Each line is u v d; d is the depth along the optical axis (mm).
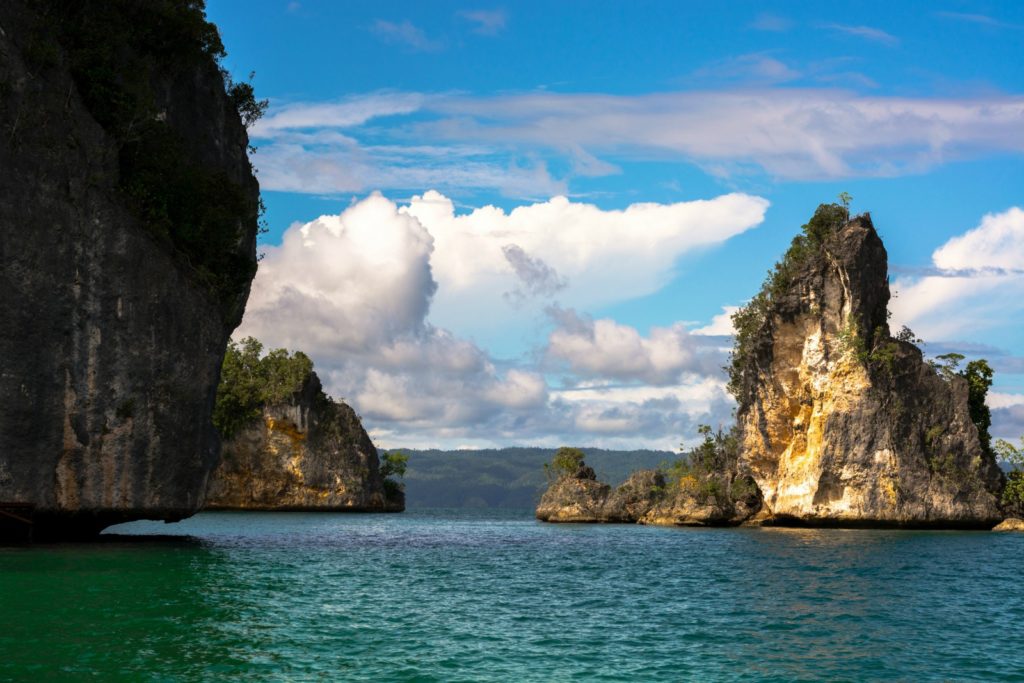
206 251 49438
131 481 43875
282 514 140375
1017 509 100812
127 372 43406
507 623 28188
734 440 119375
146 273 44281
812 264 101250
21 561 36562
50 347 40219
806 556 57594
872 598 35938
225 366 154625
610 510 125000
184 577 34625
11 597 27672
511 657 23016
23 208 39156
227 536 66750
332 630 25562
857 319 99438
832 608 32875
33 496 40000
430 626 26969
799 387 101688
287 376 157125
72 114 41562
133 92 45781
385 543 64938
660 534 88000
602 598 34938
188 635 23656
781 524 105562
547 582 40281
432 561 49750
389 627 26500
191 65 51938
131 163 46344
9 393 38688
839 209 104188
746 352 107688
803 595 36562
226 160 56812
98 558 39156
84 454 41906
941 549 64875
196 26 50219
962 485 98875
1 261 38375
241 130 58875
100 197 42438
